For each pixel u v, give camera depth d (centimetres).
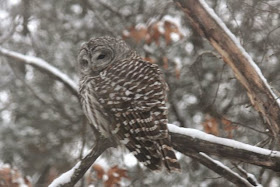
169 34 1310
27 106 1502
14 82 1532
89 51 1028
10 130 1465
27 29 1526
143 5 1495
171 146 893
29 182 1252
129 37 1382
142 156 933
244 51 976
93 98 962
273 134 942
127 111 927
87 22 1518
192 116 1376
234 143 876
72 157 1392
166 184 1331
